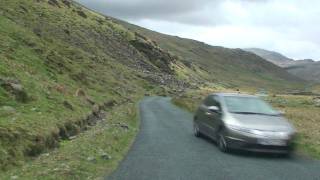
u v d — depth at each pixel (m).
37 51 39.25
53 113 20.42
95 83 46.91
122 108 38.12
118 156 14.95
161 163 13.60
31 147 14.45
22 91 20.94
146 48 165.25
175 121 27.95
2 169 12.02
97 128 22.83
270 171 12.72
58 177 11.16
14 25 44.84
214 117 17.23
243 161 14.23
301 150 16.50
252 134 14.78
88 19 143.75
